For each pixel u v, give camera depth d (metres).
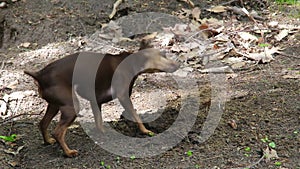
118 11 12.46
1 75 10.32
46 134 7.49
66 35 11.82
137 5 12.66
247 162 6.92
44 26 11.99
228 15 12.48
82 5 12.68
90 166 6.95
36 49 11.41
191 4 12.66
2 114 8.84
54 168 6.94
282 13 12.68
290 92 8.86
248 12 12.46
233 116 8.15
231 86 9.30
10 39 11.82
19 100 9.28
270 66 10.07
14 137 7.81
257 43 11.04
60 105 6.87
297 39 11.21
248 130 7.74
